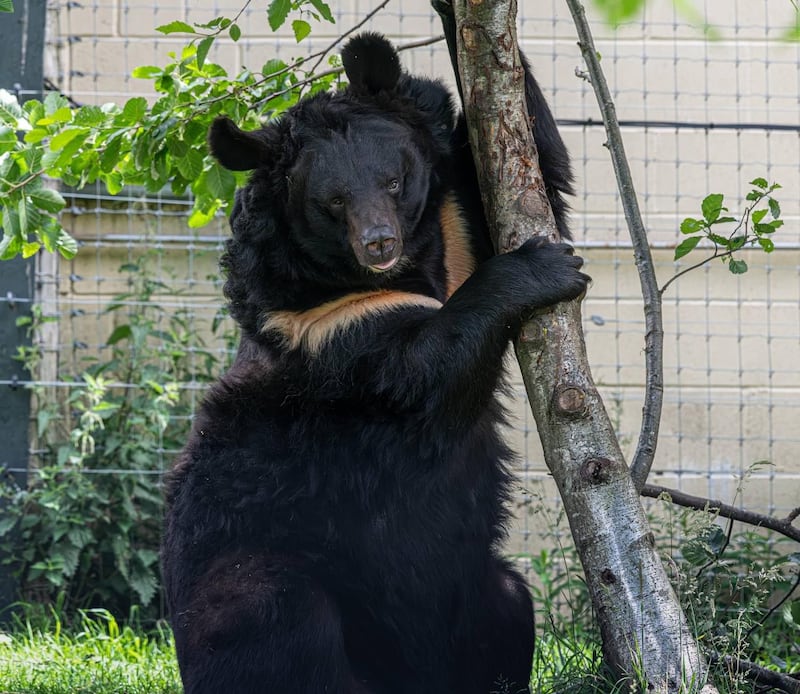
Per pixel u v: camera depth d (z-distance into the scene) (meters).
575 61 18.39
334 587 9.84
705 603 9.88
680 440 18.22
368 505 9.70
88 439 16.80
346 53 9.84
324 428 9.70
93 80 18.19
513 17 8.71
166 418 16.56
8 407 17.12
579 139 18.39
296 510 9.76
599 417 8.51
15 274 17.28
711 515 9.84
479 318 8.85
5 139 10.64
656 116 18.47
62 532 16.22
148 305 17.70
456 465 9.80
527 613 10.48
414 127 9.83
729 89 18.52
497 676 10.38
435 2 9.30
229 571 9.60
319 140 9.49
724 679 8.88
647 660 8.02
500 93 8.75
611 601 8.23
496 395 10.34
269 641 9.26
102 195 18.53
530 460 17.94
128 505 16.64
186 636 9.52
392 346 9.36
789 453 18.39
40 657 13.67
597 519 8.30
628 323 18.41
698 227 9.56
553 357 8.64
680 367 18.39
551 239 8.88
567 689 9.59
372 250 9.14
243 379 10.16
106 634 15.89
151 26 18.25
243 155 9.56
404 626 10.05
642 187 18.50
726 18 18.48
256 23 18.17
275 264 9.77
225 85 11.32
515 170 8.82
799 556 10.72
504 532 10.60
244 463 9.86
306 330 9.79
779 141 18.53
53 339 18.16
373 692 10.09
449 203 10.27
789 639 13.80
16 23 17.22
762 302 18.48
